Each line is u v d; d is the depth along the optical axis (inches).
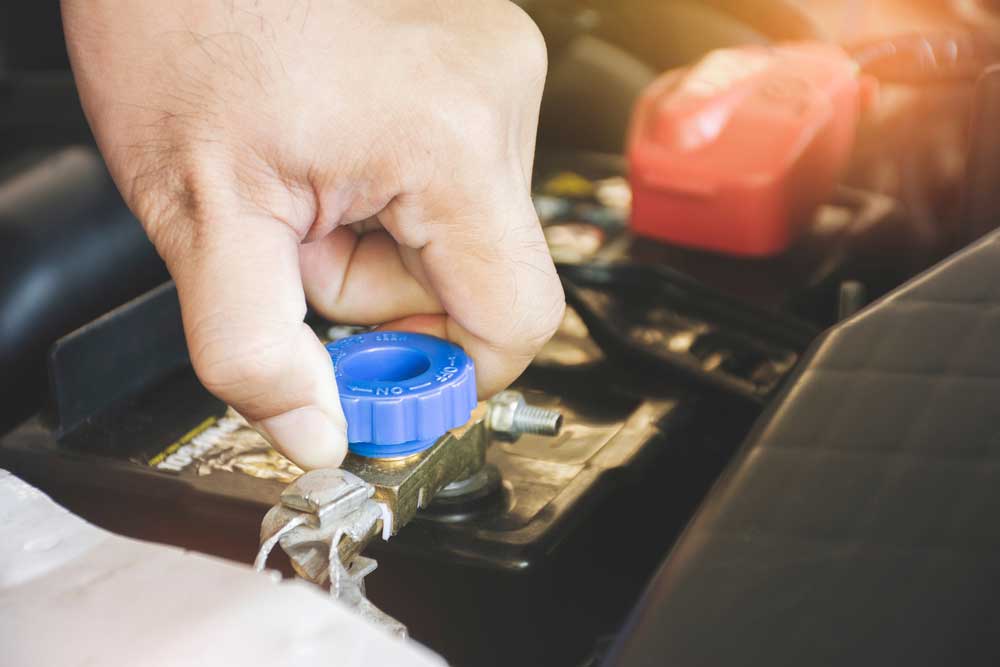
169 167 20.1
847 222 41.1
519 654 23.9
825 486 13.4
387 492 20.6
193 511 25.9
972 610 11.4
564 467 27.1
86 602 11.8
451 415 21.7
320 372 20.2
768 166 36.6
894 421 14.5
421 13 21.2
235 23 20.0
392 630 16.0
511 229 21.7
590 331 33.4
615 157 48.6
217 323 19.4
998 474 13.4
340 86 20.2
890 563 12.1
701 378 31.2
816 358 16.1
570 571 24.9
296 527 17.0
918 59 41.7
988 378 15.3
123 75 20.3
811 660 11.1
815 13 51.8
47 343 33.3
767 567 12.3
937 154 43.6
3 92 45.9
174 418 29.7
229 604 11.7
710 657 11.3
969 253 18.6
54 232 34.4
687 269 38.4
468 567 23.4
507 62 21.4
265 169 20.3
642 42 50.9
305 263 24.6
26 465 27.9
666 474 29.0
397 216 21.9
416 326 24.9
